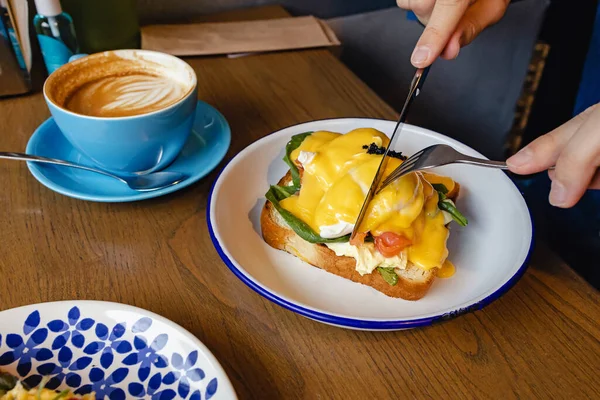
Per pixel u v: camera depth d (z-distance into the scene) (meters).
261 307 0.44
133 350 0.39
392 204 0.44
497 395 0.39
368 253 0.45
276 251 0.48
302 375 0.40
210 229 0.45
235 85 0.65
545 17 0.81
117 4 0.62
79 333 0.40
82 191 0.50
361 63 0.92
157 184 0.51
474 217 0.50
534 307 0.44
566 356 0.41
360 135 0.48
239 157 0.52
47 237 0.48
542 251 0.48
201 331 0.42
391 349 0.42
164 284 0.45
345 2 0.87
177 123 0.50
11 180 0.52
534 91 0.86
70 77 0.53
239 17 0.79
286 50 0.71
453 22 0.44
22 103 0.61
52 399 0.36
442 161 0.43
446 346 0.42
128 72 0.56
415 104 0.91
